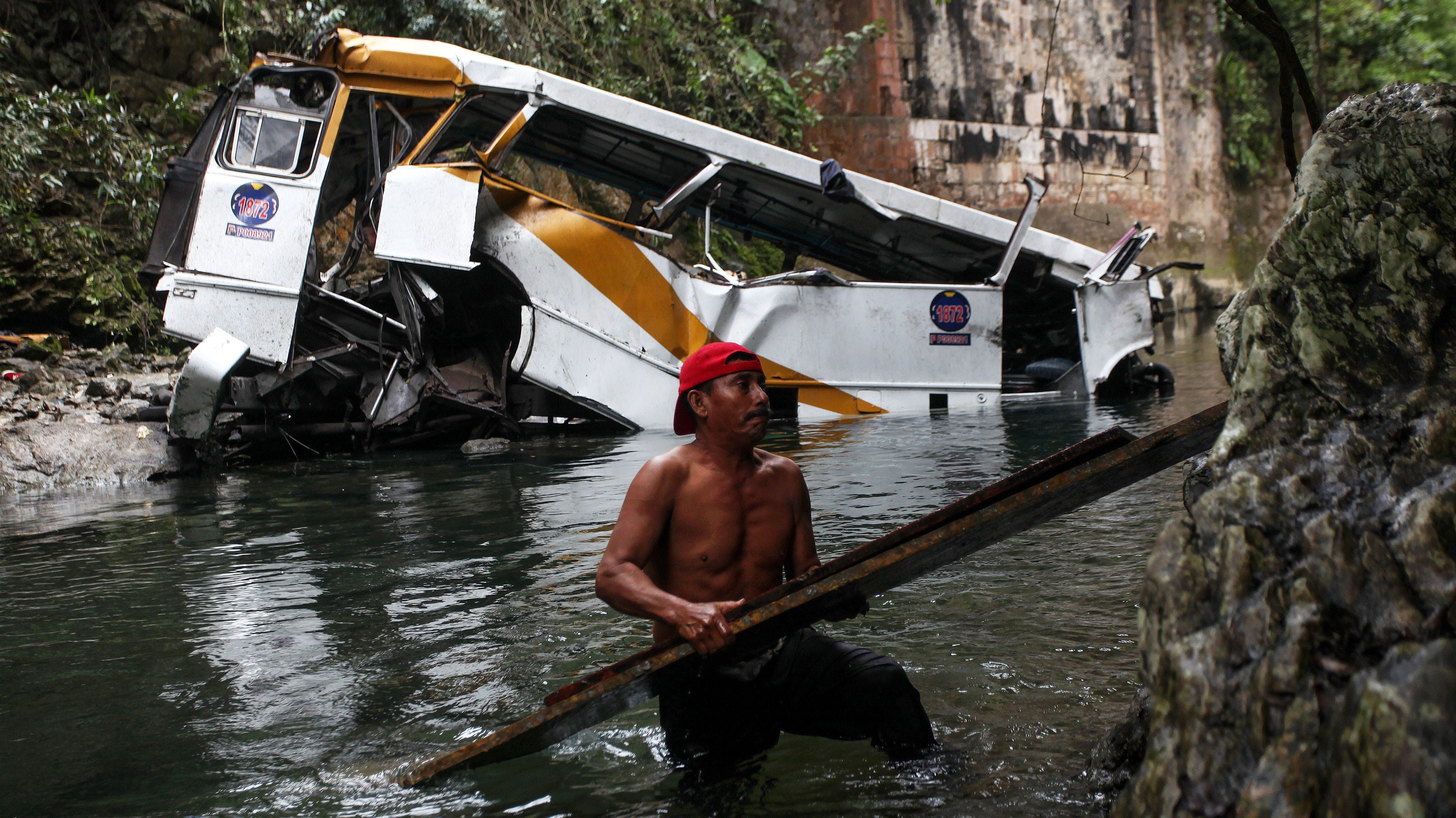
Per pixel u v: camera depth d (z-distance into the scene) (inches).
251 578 177.9
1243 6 146.3
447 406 357.1
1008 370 497.4
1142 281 437.4
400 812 91.6
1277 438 66.3
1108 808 83.0
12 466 290.8
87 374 414.9
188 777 100.1
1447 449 60.2
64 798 96.3
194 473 309.6
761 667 102.2
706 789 94.2
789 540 108.5
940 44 963.3
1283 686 53.2
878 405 403.9
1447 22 1291.8
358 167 400.5
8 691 126.0
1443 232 69.6
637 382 372.2
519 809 91.4
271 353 328.5
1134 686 111.0
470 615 150.3
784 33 916.6
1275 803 49.5
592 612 149.0
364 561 186.4
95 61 503.5
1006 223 430.3
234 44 543.8
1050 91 1040.2
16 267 453.4
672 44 731.4
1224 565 60.6
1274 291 72.4
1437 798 41.9
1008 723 103.5
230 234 329.1
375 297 386.0
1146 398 418.9
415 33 562.3
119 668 133.3
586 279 364.2
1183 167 1183.6
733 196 447.8
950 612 141.9
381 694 120.8
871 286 404.2
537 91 371.6
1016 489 84.1
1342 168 74.4
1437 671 45.1
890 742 98.2
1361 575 56.0
